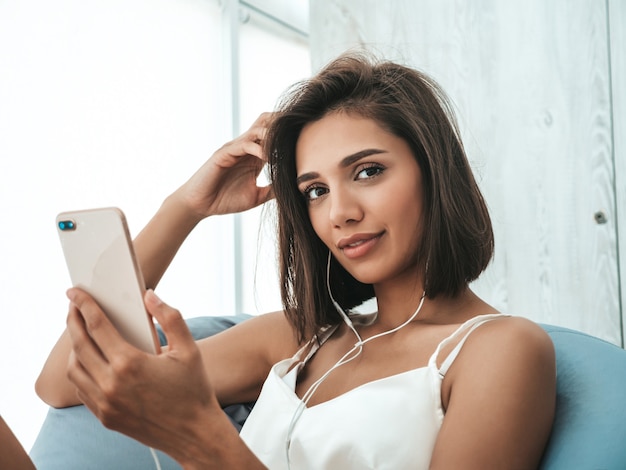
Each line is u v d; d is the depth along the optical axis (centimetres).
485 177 242
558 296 231
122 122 263
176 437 68
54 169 237
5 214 221
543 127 233
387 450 89
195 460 69
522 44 237
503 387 80
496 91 241
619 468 77
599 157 225
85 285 68
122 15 264
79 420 117
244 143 122
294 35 376
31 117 229
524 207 236
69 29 244
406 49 257
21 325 224
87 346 66
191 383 65
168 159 284
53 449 115
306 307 118
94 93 252
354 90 103
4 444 79
